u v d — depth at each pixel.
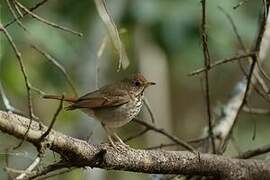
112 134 11.80
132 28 14.59
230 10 14.63
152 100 17.03
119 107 10.73
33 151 13.51
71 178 14.41
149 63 16.42
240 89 12.63
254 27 14.94
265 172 9.76
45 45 14.22
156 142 16.77
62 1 14.80
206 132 12.02
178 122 19.33
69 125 15.54
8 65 14.08
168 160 9.10
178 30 14.24
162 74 16.89
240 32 14.79
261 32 10.02
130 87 10.95
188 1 14.34
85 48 14.63
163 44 14.43
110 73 15.84
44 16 14.51
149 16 14.21
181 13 14.23
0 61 13.23
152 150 9.12
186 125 19.31
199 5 14.11
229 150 16.23
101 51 10.76
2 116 7.60
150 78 16.73
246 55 10.02
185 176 10.30
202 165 9.38
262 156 11.91
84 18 14.77
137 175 16.41
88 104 10.56
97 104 10.62
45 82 14.59
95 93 10.76
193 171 9.37
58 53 14.37
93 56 14.62
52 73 14.51
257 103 18.16
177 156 9.20
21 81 14.27
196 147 12.44
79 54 14.62
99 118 10.77
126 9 14.30
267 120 17.69
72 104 10.52
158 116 17.08
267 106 18.12
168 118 17.14
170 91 17.80
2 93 9.98
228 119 12.17
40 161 7.96
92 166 8.38
